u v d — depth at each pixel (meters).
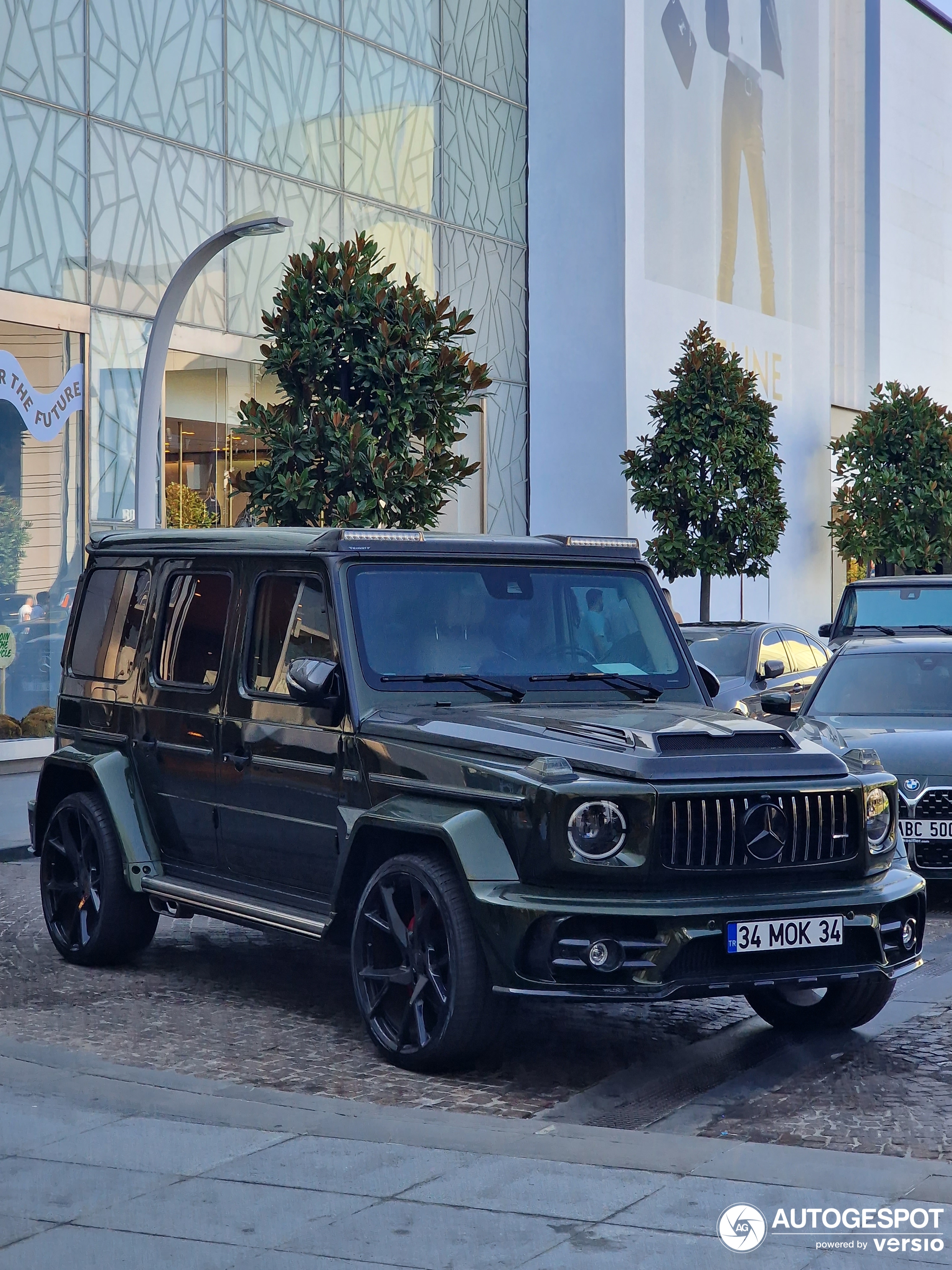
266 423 15.40
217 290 21.02
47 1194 4.45
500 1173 4.62
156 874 7.71
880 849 6.20
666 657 7.23
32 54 18.27
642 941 5.66
